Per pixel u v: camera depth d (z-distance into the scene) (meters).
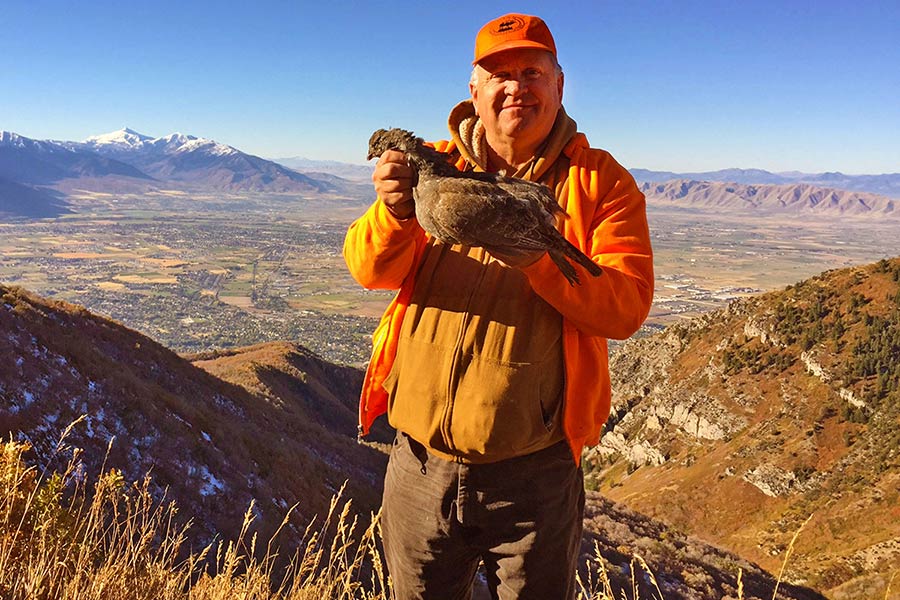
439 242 1.79
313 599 2.09
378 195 1.69
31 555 2.00
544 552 1.69
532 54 1.72
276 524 8.77
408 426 1.71
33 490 2.21
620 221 1.71
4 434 7.13
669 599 10.04
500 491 1.68
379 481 16.81
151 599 2.09
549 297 1.54
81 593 1.95
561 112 1.83
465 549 1.78
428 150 1.64
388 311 1.87
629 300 1.59
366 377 1.88
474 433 1.61
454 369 1.64
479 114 1.84
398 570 1.84
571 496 1.73
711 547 17.00
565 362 1.65
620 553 11.89
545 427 1.65
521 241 1.48
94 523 2.22
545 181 1.79
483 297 1.66
